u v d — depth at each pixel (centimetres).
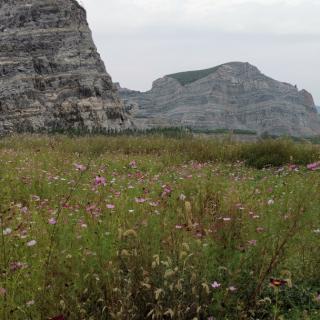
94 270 491
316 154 1497
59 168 1209
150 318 446
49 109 16950
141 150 1847
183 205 736
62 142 2075
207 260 502
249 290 485
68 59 18762
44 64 18138
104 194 862
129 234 509
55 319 379
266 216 655
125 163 1416
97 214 688
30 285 476
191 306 450
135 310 438
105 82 19388
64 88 17925
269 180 1109
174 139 2047
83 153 1706
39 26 19062
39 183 998
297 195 799
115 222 631
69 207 752
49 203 852
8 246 557
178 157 1585
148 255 483
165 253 492
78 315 435
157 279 457
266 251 526
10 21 18975
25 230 623
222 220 605
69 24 19688
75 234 606
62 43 19100
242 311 455
